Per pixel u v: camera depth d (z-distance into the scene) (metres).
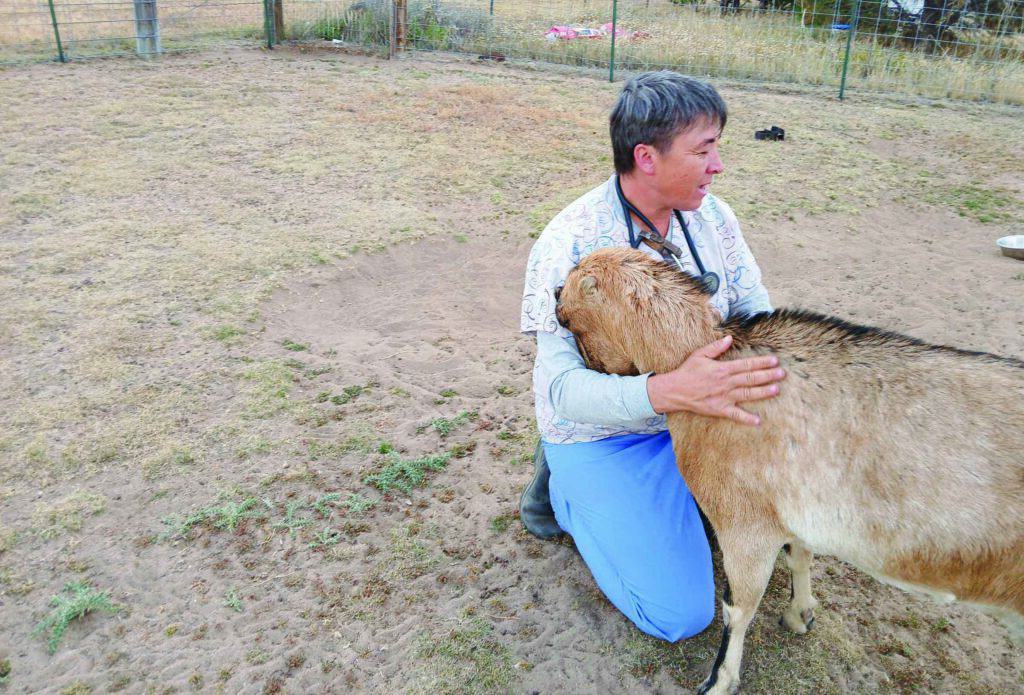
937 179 8.88
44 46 13.43
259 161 8.55
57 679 2.81
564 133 9.96
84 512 3.59
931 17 14.88
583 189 8.19
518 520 3.66
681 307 2.48
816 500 2.35
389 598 3.20
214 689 2.78
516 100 11.30
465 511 3.72
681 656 2.98
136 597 3.16
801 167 9.07
